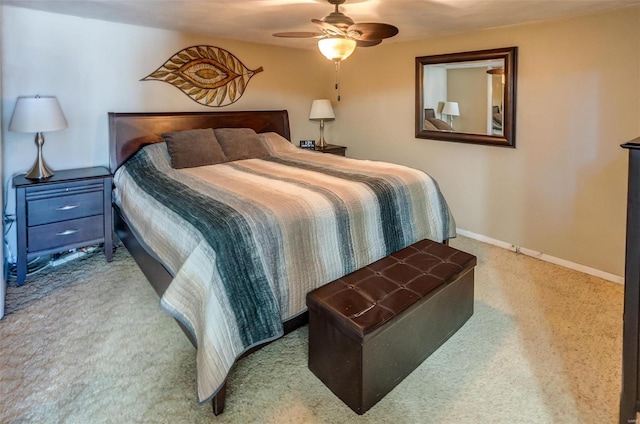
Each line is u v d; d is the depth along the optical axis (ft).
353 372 5.37
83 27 10.57
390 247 8.07
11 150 10.00
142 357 6.63
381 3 8.51
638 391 4.53
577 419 5.24
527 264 10.40
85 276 9.70
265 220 6.28
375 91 14.80
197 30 11.87
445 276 6.63
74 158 10.98
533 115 10.39
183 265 5.76
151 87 11.98
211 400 5.37
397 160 14.39
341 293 6.07
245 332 5.68
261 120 14.33
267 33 12.26
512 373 6.17
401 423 5.24
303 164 10.66
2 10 9.33
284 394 5.79
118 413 5.39
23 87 9.91
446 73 12.22
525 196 10.89
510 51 10.48
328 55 8.20
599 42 8.96
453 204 12.84
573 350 6.71
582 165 9.61
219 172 9.80
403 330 5.83
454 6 8.71
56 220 9.64
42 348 6.82
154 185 8.87
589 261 9.77
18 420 5.24
